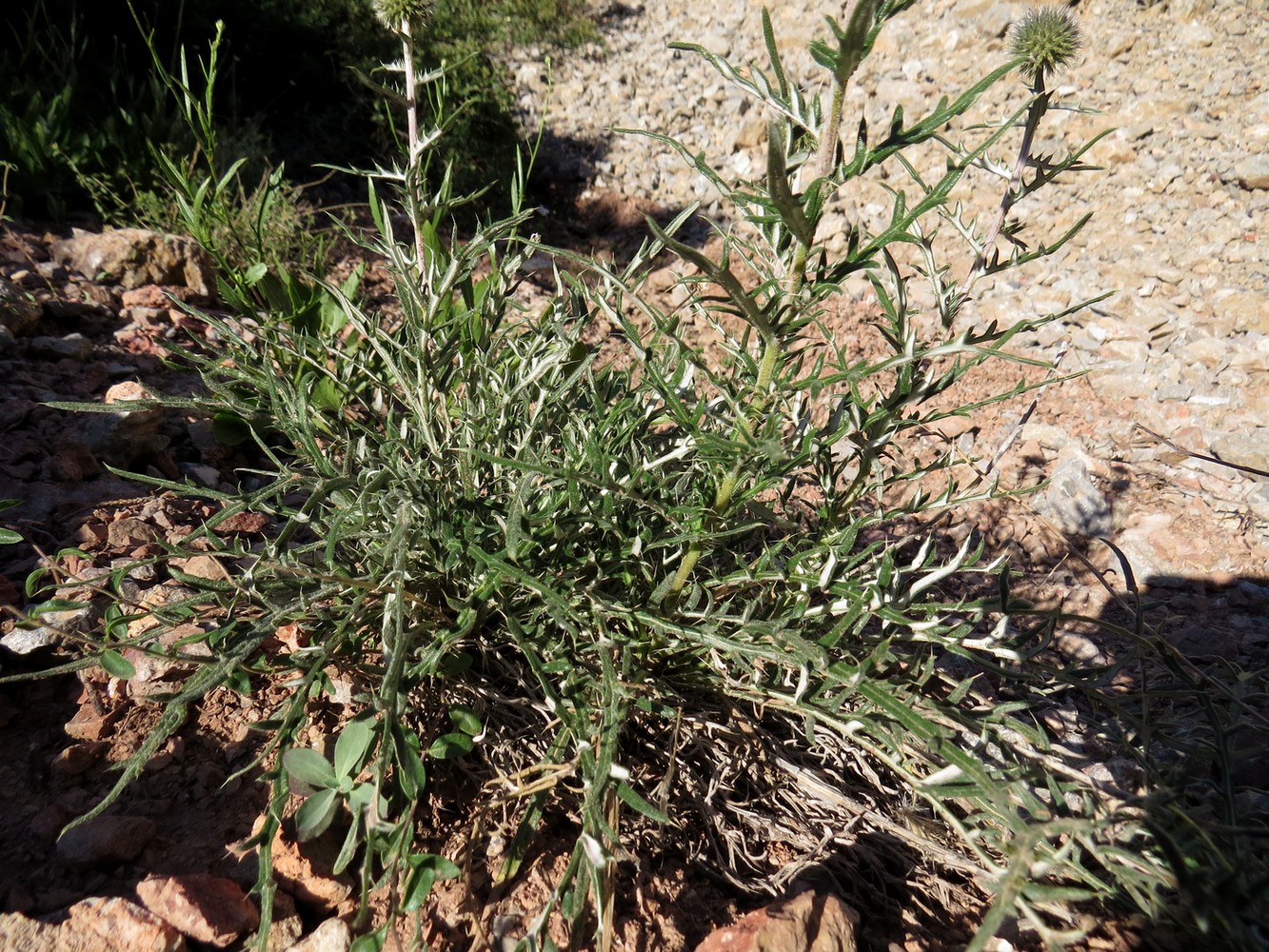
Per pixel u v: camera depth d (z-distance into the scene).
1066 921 0.35
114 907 0.30
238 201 1.01
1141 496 0.80
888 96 1.77
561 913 0.34
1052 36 0.38
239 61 1.37
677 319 0.34
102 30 1.26
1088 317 1.10
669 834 0.38
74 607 0.34
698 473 0.43
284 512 0.40
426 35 1.71
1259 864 0.30
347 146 1.42
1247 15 1.74
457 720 0.36
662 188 1.62
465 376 0.48
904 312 0.34
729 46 2.19
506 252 0.50
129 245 0.81
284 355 0.61
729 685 0.40
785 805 0.40
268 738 0.40
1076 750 0.45
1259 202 1.30
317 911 0.34
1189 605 0.67
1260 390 0.96
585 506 0.40
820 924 0.33
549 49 2.09
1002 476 0.81
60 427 0.59
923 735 0.32
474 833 0.34
